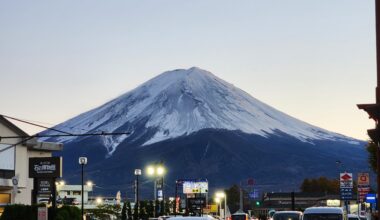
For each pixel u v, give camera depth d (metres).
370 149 63.31
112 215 124.31
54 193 59.84
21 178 68.38
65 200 110.94
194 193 141.75
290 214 47.50
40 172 60.12
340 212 39.34
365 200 84.50
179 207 133.75
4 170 65.75
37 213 47.72
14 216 52.09
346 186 73.25
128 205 109.44
